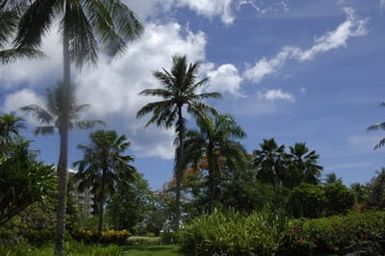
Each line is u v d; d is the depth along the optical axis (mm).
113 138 51062
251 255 21547
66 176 20281
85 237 44281
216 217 25922
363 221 23906
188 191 51875
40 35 19812
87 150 50625
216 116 37938
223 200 49875
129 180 53000
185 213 51625
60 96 24875
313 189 49000
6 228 23141
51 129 26250
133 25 20281
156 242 45375
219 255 21906
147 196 68812
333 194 48156
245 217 26125
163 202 69750
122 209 66812
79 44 20016
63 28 20047
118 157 51094
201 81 37438
